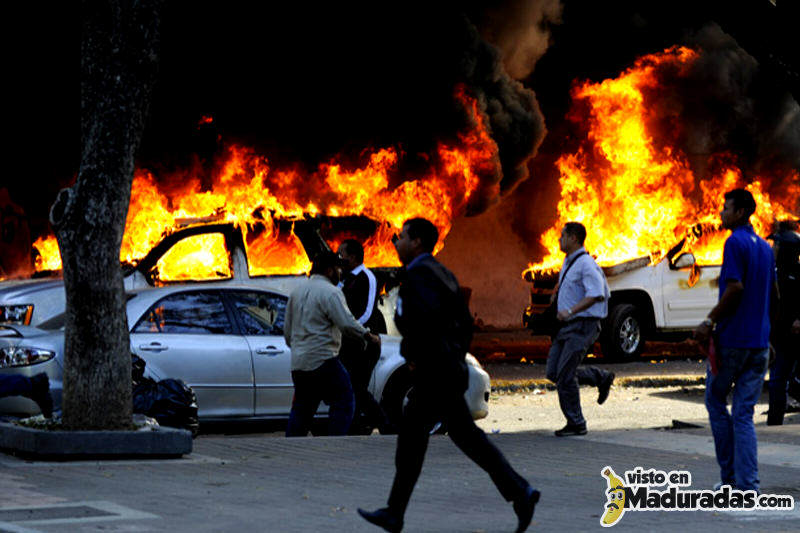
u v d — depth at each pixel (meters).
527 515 8.35
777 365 15.62
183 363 14.59
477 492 10.36
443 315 8.46
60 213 11.88
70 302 11.97
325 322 13.76
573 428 14.25
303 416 13.91
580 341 14.09
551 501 9.97
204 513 9.02
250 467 11.53
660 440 13.88
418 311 8.45
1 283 18.06
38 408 14.07
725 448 10.33
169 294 15.02
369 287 14.87
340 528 8.55
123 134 11.83
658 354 29.83
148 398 13.34
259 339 15.35
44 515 8.75
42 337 14.16
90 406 11.92
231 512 9.10
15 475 10.66
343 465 11.74
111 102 11.77
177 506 9.30
